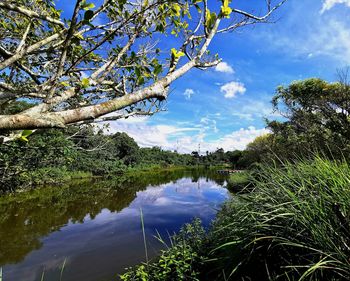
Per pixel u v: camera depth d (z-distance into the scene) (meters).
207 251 4.71
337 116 10.53
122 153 55.25
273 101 15.51
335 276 2.41
